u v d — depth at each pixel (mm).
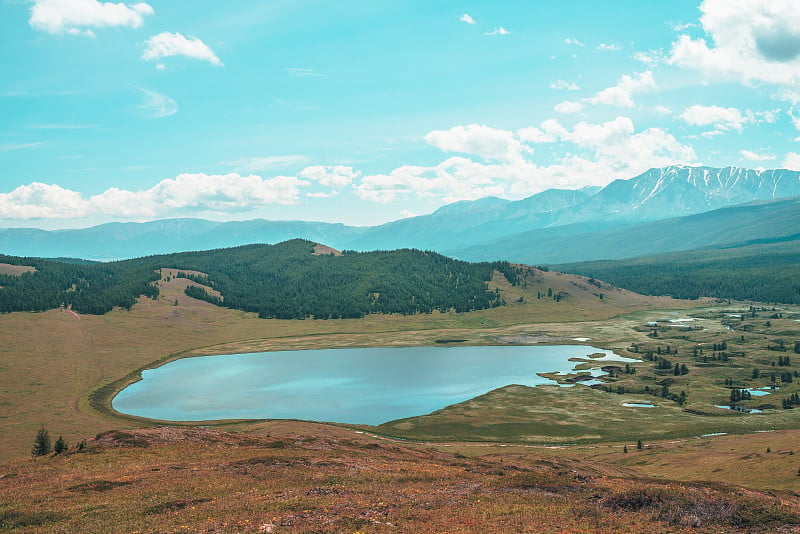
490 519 43219
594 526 41531
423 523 41938
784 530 40906
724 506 45469
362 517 43438
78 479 59062
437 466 80375
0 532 41344
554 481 57844
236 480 58781
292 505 46750
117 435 86625
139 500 49656
